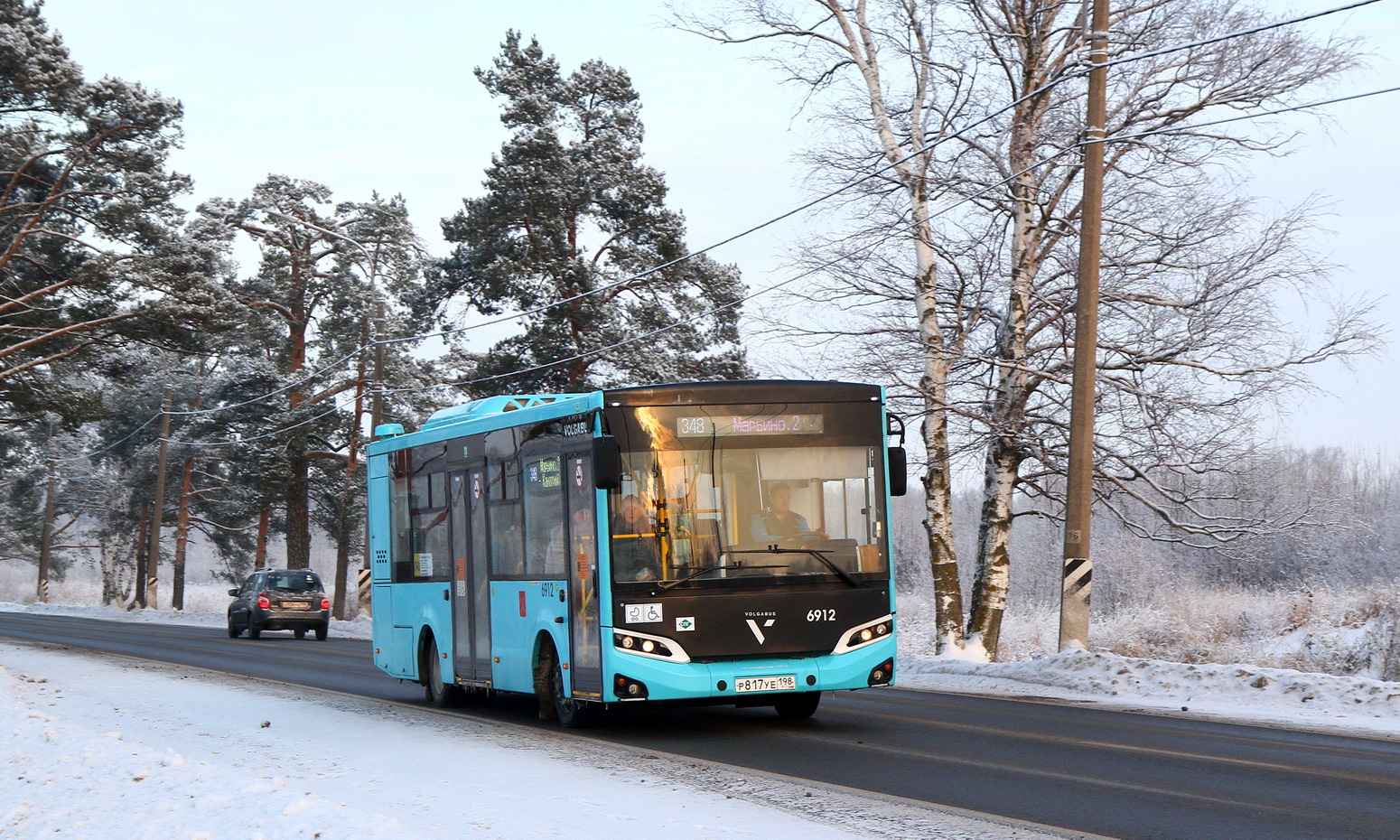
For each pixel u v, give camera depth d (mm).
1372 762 11445
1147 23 25141
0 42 41688
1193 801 9609
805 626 13438
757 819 9008
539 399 17094
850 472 13875
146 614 56812
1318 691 16250
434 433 18156
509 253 47562
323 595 38531
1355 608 29281
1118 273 25844
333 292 64000
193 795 9633
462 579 17000
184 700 18859
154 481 73250
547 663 15000
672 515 13320
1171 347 25000
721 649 13203
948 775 10953
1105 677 18703
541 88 50250
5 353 43875
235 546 81562
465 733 14617
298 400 64312
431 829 8680
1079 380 20656
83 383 57188
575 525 13805
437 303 48344
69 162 44625
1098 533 46188
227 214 63500
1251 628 30109
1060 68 26094
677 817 9109
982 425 26562
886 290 27359
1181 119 25391
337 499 69688
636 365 46688
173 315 44375
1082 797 9836
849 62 28125
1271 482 26781
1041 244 26844
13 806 9844
